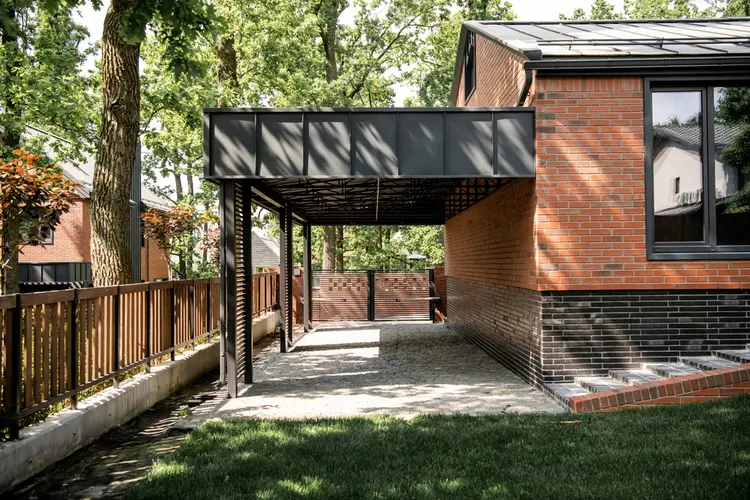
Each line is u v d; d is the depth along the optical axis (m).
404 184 10.99
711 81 7.92
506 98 10.05
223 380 8.47
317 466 4.82
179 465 4.93
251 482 4.47
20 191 9.12
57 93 17.47
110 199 8.97
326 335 15.91
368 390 8.50
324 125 8.15
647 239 7.89
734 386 6.34
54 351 5.65
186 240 20.50
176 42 9.49
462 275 14.80
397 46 27.00
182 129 22.69
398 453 5.10
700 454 4.63
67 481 4.91
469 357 11.52
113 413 6.66
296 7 19.97
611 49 7.98
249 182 9.24
